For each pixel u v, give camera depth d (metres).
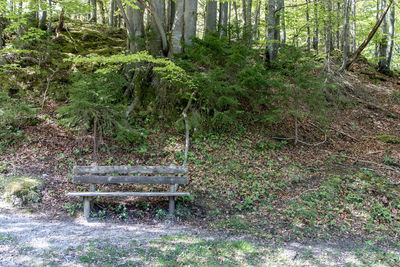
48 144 7.87
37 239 4.34
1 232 4.45
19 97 9.42
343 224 5.97
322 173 8.06
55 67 10.88
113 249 4.21
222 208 6.28
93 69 11.05
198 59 9.30
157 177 5.80
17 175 6.47
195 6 10.78
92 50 12.62
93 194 5.42
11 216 5.14
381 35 17.39
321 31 17.94
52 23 14.54
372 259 4.73
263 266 4.19
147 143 8.59
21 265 3.58
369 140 10.59
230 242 4.86
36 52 9.98
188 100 9.96
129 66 10.48
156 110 9.79
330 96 13.02
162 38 10.52
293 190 7.22
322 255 4.75
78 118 7.89
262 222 5.83
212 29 12.32
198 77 8.59
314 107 9.82
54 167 7.09
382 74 17.62
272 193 7.00
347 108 12.87
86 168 5.61
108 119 8.14
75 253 4.01
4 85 9.53
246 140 9.34
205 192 6.78
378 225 6.01
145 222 5.45
